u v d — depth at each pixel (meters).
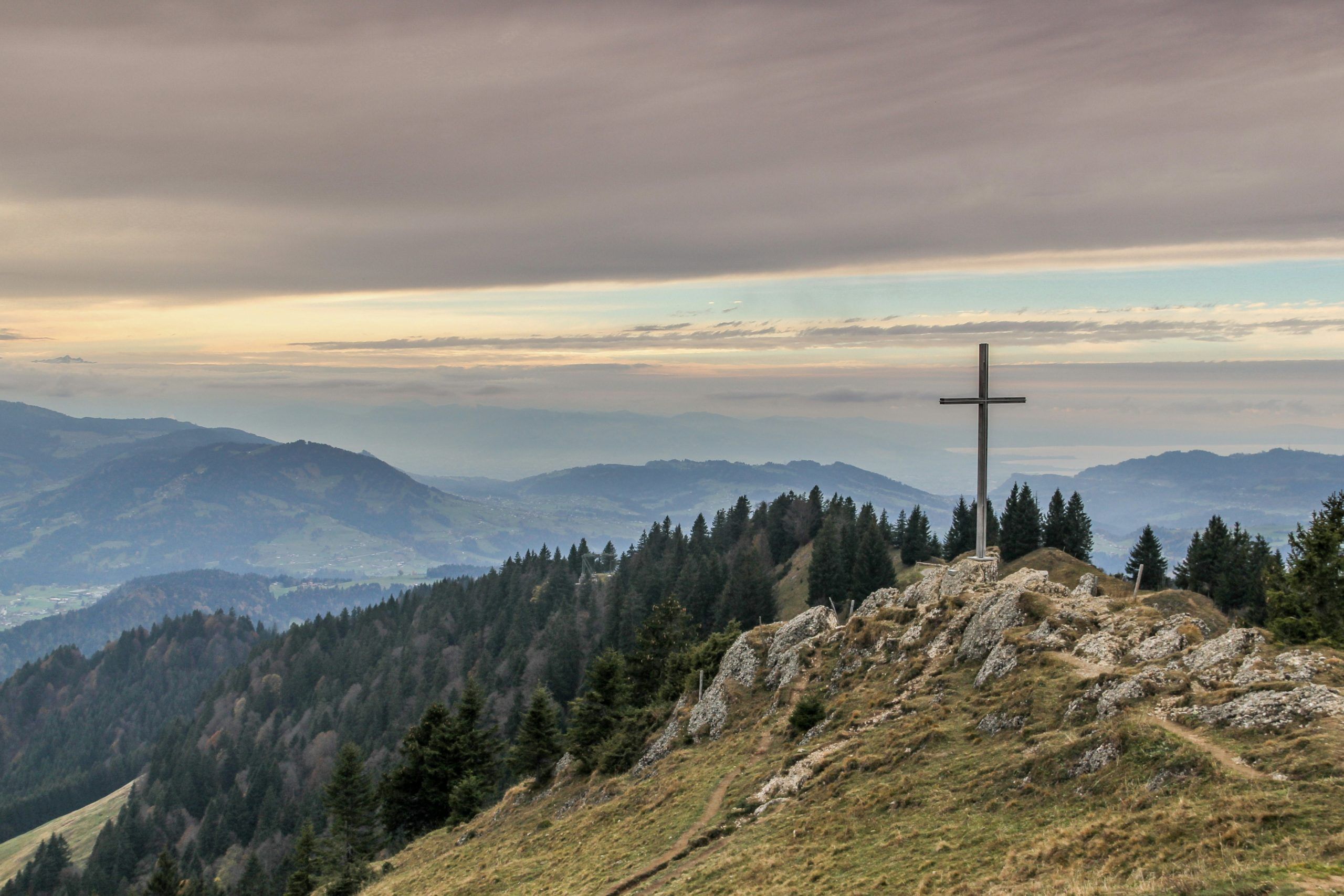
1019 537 125.75
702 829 42.19
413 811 95.12
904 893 26.81
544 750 81.62
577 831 54.16
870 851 31.05
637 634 104.62
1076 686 36.25
